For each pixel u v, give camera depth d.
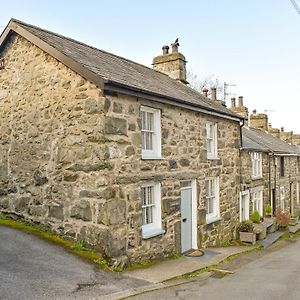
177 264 9.62
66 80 9.15
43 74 9.73
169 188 10.39
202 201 12.28
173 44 16.22
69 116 9.05
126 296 6.64
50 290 6.45
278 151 22.41
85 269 7.66
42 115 9.76
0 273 6.93
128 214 8.72
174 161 10.60
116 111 8.56
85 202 8.65
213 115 13.05
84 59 9.48
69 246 8.74
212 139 13.55
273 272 9.42
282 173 24.52
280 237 17.95
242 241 14.94
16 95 10.52
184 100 10.65
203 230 12.32
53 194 9.43
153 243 9.62
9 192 10.73
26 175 10.21
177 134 10.86
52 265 7.62
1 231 9.57
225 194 14.25
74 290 6.57
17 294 6.12
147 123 9.90
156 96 9.55
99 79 8.16
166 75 16.03
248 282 8.22
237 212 15.34
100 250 8.32
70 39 11.61
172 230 10.52
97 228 8.40
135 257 8.89
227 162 14.45
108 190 8.24
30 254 8.09
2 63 10.93
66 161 9.09
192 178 11.62
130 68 12.14
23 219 10.28
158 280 7.88
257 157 19.94
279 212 21.02
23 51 10.33
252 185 18.39
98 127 8.38
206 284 7.92
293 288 7.71
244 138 19.67
